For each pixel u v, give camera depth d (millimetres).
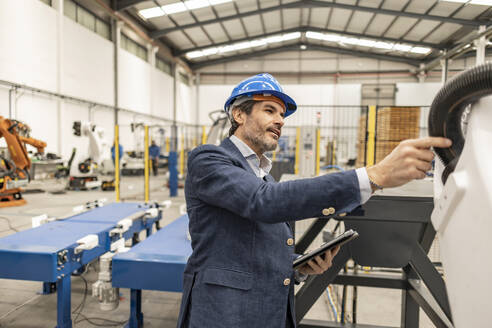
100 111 11312
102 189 8711
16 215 5402
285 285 809
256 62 18578
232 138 895
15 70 7934
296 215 614
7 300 2512
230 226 785
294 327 862
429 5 10758
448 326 1308
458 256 441
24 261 1660
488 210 385
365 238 1415
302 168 6195
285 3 12289
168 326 2191
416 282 1730
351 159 11102
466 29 11969
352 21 13586
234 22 13875
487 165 399
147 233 2965
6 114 7789
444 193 468
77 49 10047
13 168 5914
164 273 1618
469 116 451
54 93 9078
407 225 1388
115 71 12078
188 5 11695
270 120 853
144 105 14406
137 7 11812
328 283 1450
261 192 649
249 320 758
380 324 2279
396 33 13812
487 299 398
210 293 774
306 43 17750
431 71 16500
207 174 742
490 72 377
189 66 19094
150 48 14695
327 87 17859
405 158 506
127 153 12383
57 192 8055
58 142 9445
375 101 17188
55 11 9156
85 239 1833
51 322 2211
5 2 7633
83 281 2875
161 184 10367
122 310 2383
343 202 582
